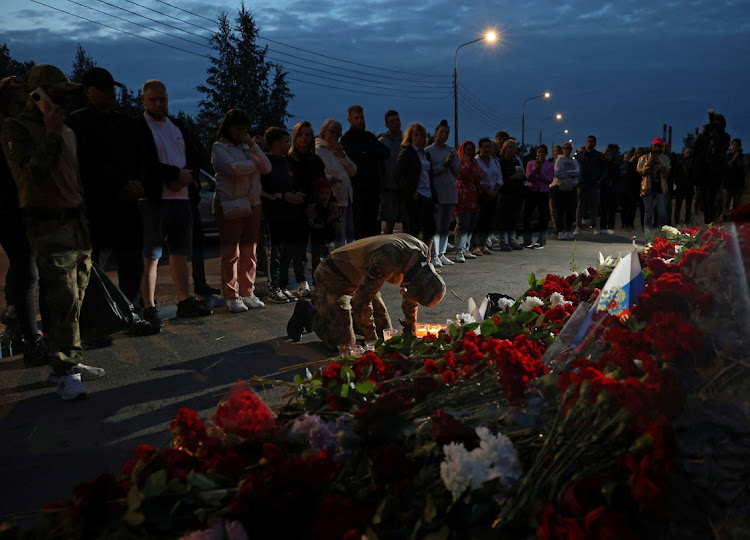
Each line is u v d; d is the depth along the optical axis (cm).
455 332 210
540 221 968
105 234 359
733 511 108
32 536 124
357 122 654
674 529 109
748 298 123
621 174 1195
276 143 523
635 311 137
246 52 3866
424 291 330
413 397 140
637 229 1184
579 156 1161
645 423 112
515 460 117
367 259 332
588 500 109
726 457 110
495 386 140
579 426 117
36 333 339
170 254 420
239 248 481
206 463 131
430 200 709
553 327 206
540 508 114
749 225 133
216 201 475
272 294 509
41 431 235
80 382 282
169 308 435
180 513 121
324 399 155
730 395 114
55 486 190
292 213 521
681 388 114
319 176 549
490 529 115
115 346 348
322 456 128
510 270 732
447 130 764
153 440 234
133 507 119
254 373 313
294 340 370
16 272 338
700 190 1003
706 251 137
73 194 305
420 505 121
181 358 333
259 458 137
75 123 365
